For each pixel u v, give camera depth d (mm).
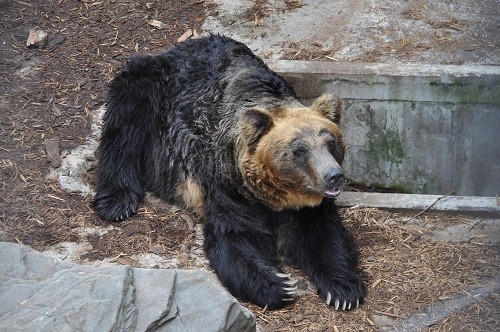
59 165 13516
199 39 13922
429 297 11258
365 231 12695
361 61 15500
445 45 15930
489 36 16203
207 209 12047
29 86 15031
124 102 13273
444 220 12984
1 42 15898
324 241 11703
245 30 16391
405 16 16688
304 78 14875
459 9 16891
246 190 11711
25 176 13203
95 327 8250
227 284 11312
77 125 14344
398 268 11859
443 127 15125
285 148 11016
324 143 11031
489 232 12672
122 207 12766
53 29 16297
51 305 8555
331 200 12008
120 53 15883
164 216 12789
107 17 16625
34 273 9188
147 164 13477
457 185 15484
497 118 14992
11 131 14031
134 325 8516
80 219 12562
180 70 13391
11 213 12477
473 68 15008
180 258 11883
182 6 16984
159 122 13297
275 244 12156
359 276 11555
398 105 15008
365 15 16719
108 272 8969
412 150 15305
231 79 12453
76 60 15656
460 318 10852
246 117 11258
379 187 15562
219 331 8805
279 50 15820
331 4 17031
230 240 11586
